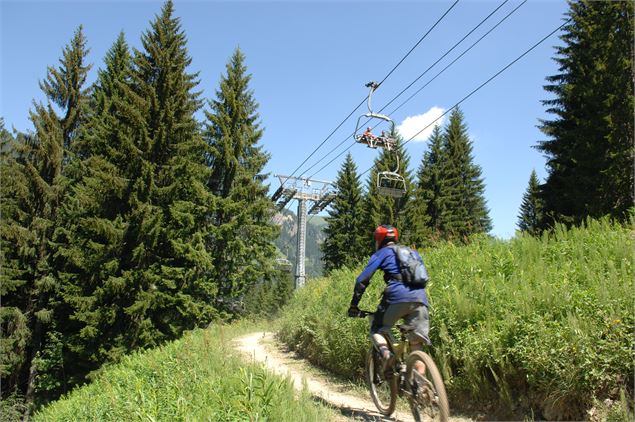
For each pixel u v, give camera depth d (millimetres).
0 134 29281
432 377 3867
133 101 26641
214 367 8008
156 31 30359
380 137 16953
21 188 26516
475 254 8875
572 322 4891
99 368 22172
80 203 24859
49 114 29422
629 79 23406
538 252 8102
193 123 28266
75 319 23859
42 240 26922
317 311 9969
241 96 35562
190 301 25031
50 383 24219
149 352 12656
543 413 4926
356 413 5633
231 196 31281
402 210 45500
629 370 4426
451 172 54469
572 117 25781
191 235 27797
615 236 7688
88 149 31031
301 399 5691
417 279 4328
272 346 12016
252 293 34562
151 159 26500
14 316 24953
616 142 23547
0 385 25516
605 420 4352
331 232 52688
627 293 5121
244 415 4762
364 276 4535
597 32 25016
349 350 7863
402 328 4336
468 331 5926
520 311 5613
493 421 5230
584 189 23656
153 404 5867
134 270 23766
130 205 24984
